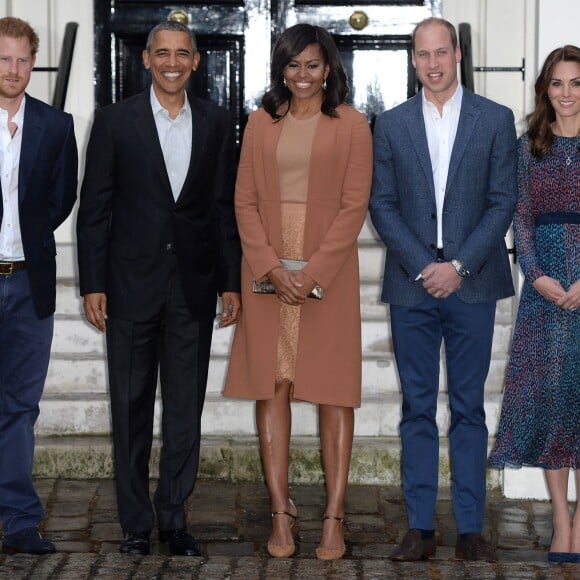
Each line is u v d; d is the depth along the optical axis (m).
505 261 8.88
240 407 10.98
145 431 9.03
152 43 8.66
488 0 13.12
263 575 8.22
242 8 13.20
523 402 8.83
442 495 10.44
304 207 8.77
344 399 8.84
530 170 8.69
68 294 11.86
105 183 8.80
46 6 13.18
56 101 11.89
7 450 8.88
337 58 8.75
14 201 8.61
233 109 13.27
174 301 8.88
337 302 8.84
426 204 8.66
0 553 8.83
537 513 10.13
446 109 8.70
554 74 8.47
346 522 9.75
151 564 8.41
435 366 8.89
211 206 9.07
